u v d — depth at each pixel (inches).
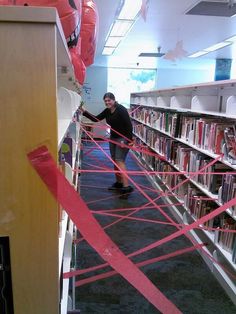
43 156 26.7
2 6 24.0
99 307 84.7
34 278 29.0
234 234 94.7
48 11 24.5
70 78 77.4
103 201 169.0
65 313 47.5
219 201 104.6
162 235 130.7
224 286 94.7
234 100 98.3
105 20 174.9
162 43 246.5
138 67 398.9
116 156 178.7
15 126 26.0
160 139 196.9
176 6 148.6
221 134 107.1
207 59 327.0
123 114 173.0
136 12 158.1
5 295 29.2
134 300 88.2
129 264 31.5
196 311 84.8
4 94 25.5
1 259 28.4
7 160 26.5
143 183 211.2
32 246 28.4
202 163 122.0
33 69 25.3
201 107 137.3
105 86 403.2
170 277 100.3
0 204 27.3
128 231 133.7
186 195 138.0
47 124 26.2
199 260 111.0
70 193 28.1
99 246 30.1
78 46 62.8
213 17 167.8
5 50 24.8
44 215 27.9
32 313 29.6
